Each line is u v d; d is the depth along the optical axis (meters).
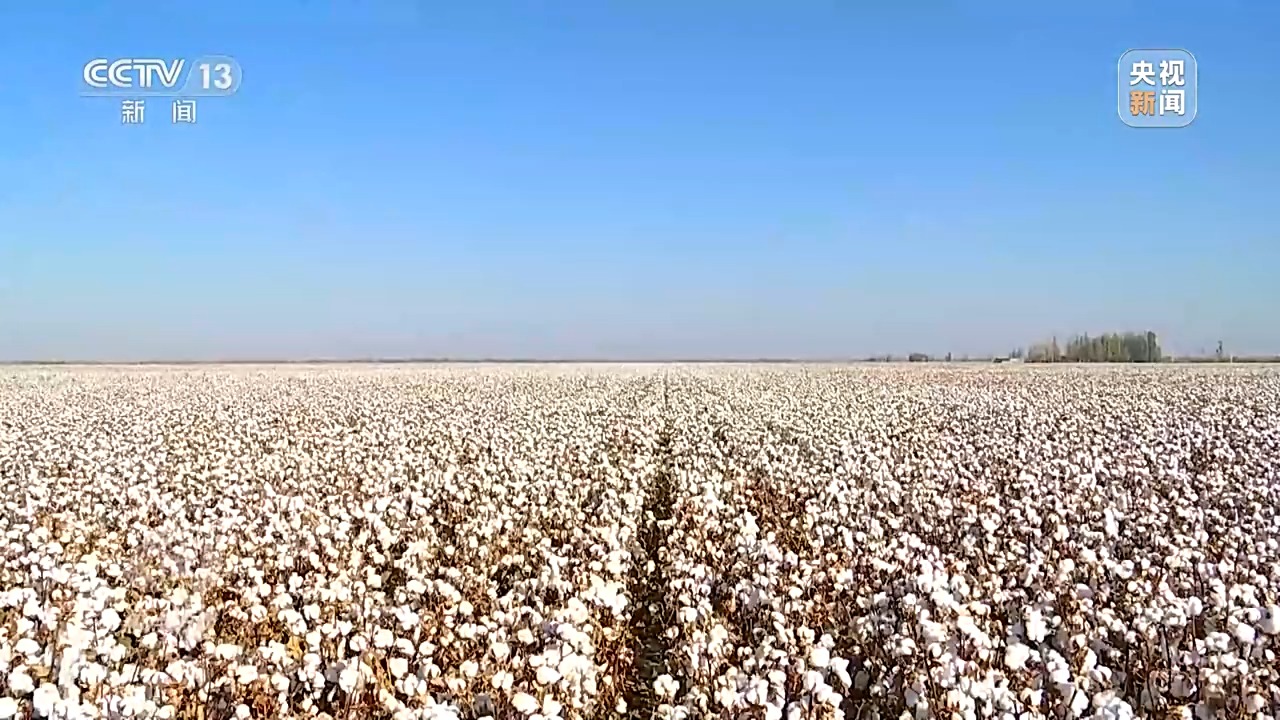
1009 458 16.88
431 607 7.89
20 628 6.68
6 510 12.57
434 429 22.77
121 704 5.59
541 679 5.83
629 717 6.82
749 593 7.96
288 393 38.03
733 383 44.47
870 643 6.98
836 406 29.16
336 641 6.92
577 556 9.66
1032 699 5.57
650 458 17.03
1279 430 21.27
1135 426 22.33
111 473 15.61
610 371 63.09
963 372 55.53
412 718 5.52
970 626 6.22
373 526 10.83
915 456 17.59
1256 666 6.19
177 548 9.36
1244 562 9.06
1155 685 6.08
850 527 11.00
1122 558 9.71
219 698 6.08
